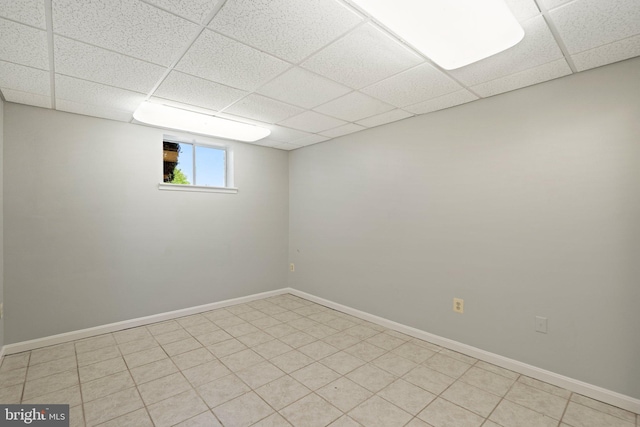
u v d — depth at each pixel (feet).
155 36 5.52
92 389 7.02
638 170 6.25
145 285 11.03
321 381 7.41
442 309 9.34
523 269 7.74
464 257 8.85
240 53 6.13
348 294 12.27
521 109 7.76
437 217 9.46
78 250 9.74
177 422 5.98
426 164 9.73
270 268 14.62
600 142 6.66
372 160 11.35
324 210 13.34
